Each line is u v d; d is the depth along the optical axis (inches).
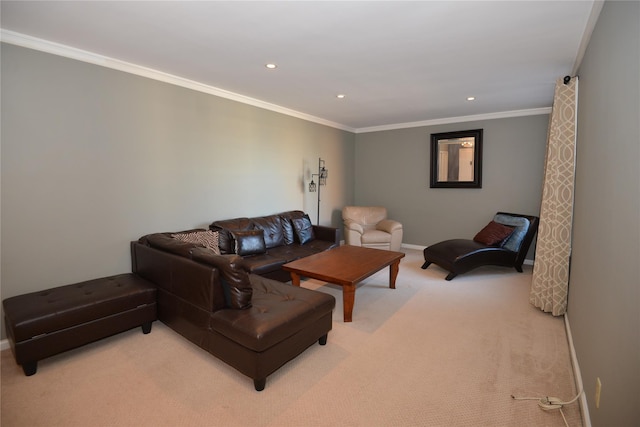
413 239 243.0
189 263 93.0
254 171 176.2
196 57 113.4
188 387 80.2
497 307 130.5
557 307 120.2
